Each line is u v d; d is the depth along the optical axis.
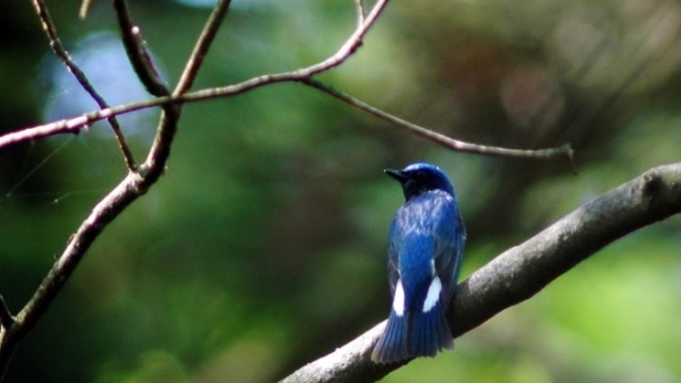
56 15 12.93
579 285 17.28
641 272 17.05
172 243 13.37
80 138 12.75
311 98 13.14
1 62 12.70
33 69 12.88
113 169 12.75
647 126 13.84
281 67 12.95
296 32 13.38
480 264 14.71
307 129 13.34
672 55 13.22
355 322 14.49
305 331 14.70
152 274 13.74
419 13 13.12
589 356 16.91
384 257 13.87
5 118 12.72
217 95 6.02
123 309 13.96
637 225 6.29
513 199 14.02
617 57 13.24
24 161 12.70
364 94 13.44
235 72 12.60
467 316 7.06
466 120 13.34
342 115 13.30
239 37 12.95
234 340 14.83
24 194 12.63
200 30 12.74
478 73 13.14
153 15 12.68
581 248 6.46
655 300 17.09
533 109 13.28
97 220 6.51
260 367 15.12
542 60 13.12
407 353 7.02
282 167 13.35
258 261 13.68
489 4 13.01
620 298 17.19
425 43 13.17
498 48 13.05
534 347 16.94
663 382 16.55
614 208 6.31
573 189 14.37
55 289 6.63
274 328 14.91
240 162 13.09
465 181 14.00
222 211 13.16
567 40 13.23
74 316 13.67
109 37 13.05
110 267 13.65
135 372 14.40
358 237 13.77
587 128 13.34
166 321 14.19
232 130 12.80
